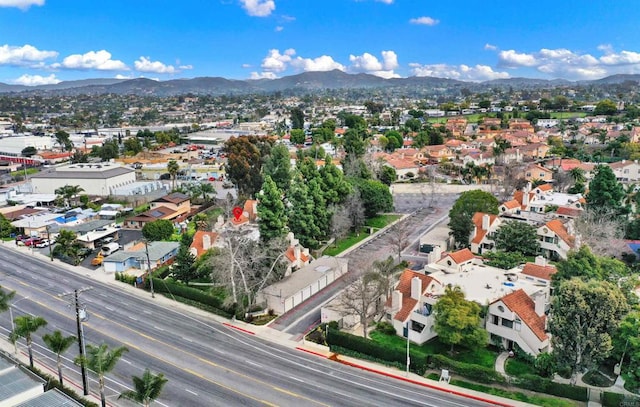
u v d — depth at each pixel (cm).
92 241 10344
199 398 5088
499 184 14712
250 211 11731
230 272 7181
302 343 6375
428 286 6650
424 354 5694
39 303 7581
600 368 5512
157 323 6950
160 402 5006
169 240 10625
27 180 17525
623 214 10431
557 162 17025
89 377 5497
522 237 8988
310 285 7844
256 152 14638
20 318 5538
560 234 8919
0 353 5516
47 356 5994
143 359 5909
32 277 8750
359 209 11162
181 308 7512
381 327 6631
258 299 7438
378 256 9562
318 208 10356
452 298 5838
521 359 5769
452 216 9975
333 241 10669
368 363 5862
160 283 8075
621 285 6250
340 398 5091
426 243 9769
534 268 7300
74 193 14012
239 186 14138
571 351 5097
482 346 5834
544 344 5681
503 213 10844
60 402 4459
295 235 9912
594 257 6519
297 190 10081
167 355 6019
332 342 6234
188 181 17012
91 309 7381
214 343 6359
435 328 5878
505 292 6644
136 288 8300
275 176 12312
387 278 6875
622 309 5078
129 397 4416
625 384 5066
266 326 6869
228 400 5050
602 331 5025
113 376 5528
